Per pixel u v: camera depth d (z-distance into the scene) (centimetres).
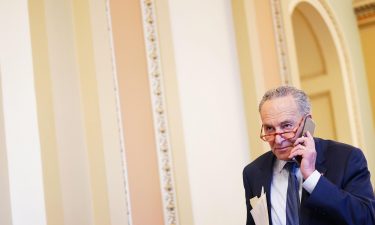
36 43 290
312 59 704
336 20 681
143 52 343
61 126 294
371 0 748
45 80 290
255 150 416
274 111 202
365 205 185
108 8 329
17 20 252
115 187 310
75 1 316
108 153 310
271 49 463
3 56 244
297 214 202
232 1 430
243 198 405
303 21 673
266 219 211
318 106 711
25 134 248
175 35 373
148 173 331
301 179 210
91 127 310
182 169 344
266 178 225
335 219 186
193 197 359
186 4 388
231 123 407
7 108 243
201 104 382
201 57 391
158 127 341
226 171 393
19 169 244
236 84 421
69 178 293
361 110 729
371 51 776
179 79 368
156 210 331
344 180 196
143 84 339
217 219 375
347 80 695
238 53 427
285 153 204
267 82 446
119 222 309
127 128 326
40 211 249
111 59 325
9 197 239
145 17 348
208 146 381
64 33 307
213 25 409
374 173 725
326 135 703
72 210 290
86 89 312
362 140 693
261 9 462
